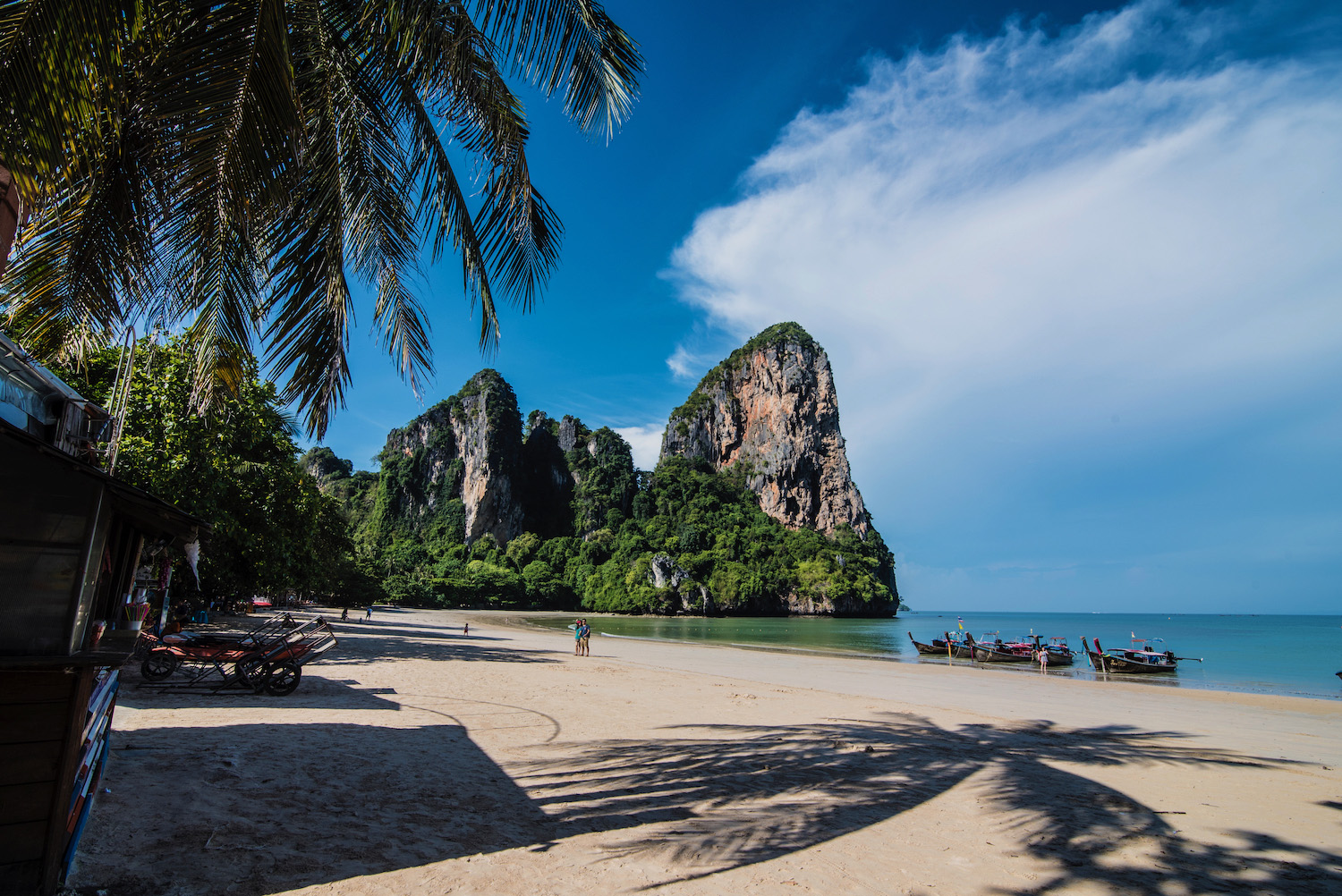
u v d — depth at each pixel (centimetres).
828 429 18738
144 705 926
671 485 17638
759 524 16688
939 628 9444
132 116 444
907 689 1927
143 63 432
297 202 552
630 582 13488
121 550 450
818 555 15100
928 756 883
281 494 1886
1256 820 632
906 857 493
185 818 459
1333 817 652
